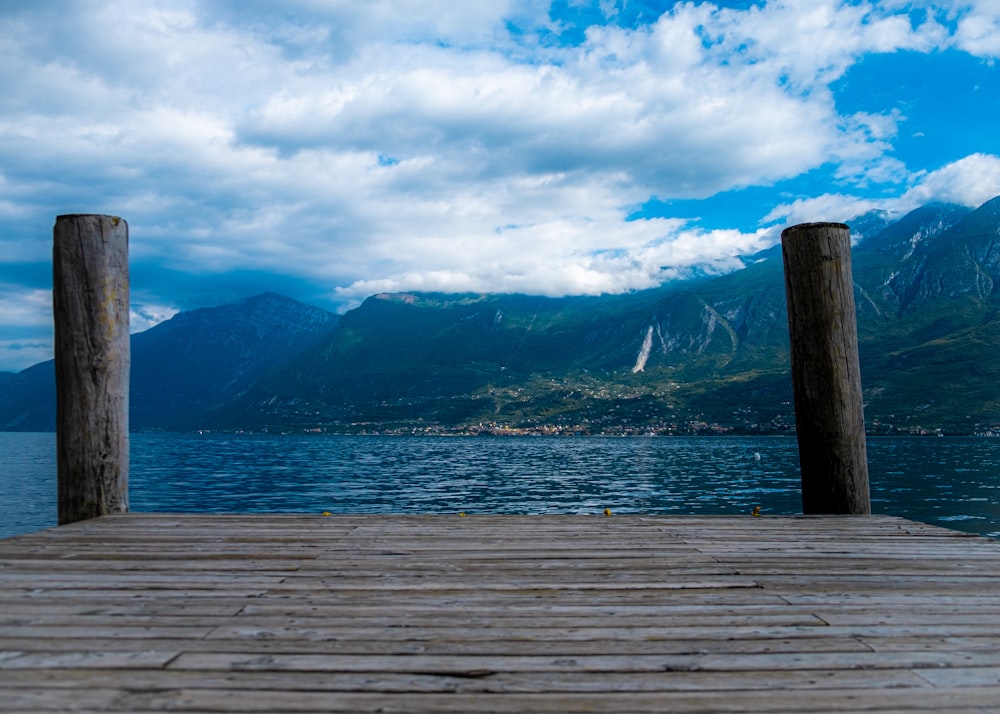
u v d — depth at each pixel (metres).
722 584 3.42
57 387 5.17
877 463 63.22
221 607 2.98
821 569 3.75
